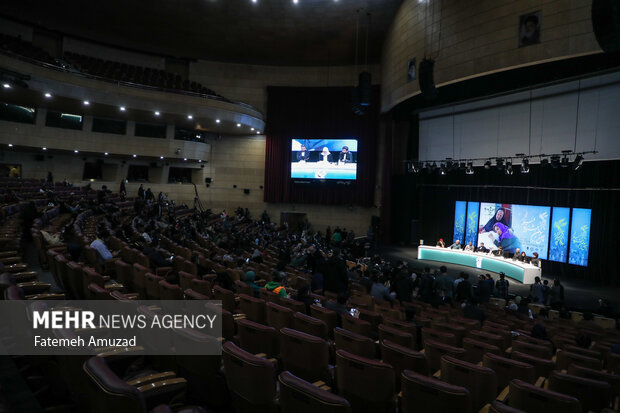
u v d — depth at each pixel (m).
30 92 16.58
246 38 23.14
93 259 6.74
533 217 17.69
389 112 23.30
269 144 26.25
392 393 2.77
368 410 2.86
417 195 23.38
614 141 13.91
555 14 12.48
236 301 5.99
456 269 17.64
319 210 26.30
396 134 24.58
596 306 12.47
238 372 2.59
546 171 17.17
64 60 19.97
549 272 17.14
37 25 21.38
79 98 17.88
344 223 25.86
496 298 12.56
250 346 3.63
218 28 22.14
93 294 3.81
